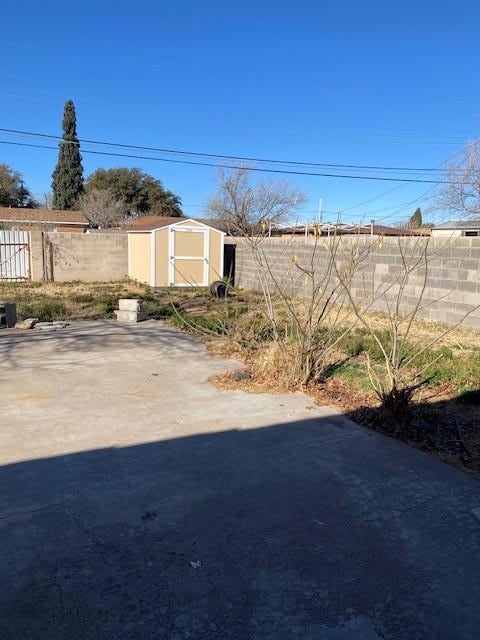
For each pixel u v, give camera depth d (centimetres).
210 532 279
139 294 1517
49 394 517
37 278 1845
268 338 712
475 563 258
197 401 502
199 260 1798
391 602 229
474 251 906
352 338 781
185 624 213
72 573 243
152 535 275
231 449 390
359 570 250
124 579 239
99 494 318
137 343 783
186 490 326
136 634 207
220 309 1159
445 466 367
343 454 385
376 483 340
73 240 1884
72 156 4612
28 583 235
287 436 418
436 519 298
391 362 518
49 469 350
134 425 435
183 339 816
